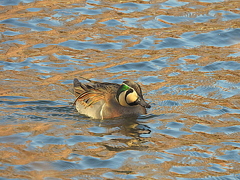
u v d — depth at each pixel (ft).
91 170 31.78
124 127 40.65
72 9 70.59
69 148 35.40
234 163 33.09
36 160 33.17
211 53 58.08
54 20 66.39
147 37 62.28
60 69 53.78
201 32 63.62
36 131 38.88
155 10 70.69
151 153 34.63
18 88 48.83
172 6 72.33
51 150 34.96
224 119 41.50
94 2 73.77
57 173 31.24
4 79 50.78
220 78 51.21
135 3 73.41
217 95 47.06
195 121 41.24
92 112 44.14
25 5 71.61
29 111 43.88
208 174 31.37
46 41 60.49
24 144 35.94
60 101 46.57
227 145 36.14
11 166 32.14
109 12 69.62
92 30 63.72
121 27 64.75
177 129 39.60
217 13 69.51
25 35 61.93
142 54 57.77
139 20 66.90
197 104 45.14
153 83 50.47
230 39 61.93
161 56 57.21
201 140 37.19
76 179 30.48
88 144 36.27
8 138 37.11
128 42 60.80
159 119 42.24
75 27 64.49
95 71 53.31
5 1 72.84
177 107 44.65
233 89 48.32
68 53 57.77
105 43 60.34
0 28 63.31
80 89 47.06
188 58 56.75
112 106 44.16
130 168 32.14
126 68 54.19
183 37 62.49
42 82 50.57
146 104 43.32
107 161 33.19
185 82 50.42
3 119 41.60
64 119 42.70
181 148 35.60
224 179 30.78
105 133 38.99
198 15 68.80
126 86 44.27
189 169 32.12
